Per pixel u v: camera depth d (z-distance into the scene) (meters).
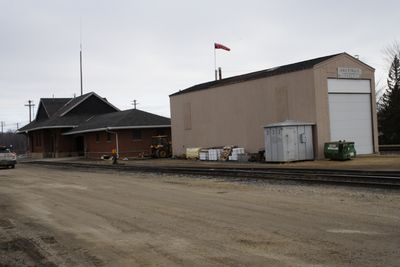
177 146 42.59
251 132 33.75
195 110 39.91
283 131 27.89
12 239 9.45
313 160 28.42
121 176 23.69
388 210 10.59
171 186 17.75
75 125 52.75
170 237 8.81
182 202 13.24
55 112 59.44
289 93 30.44
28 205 14.19
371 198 12.47
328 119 29.08
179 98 42.06
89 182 20.84
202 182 18.78
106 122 45.75
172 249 7.91
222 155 34.09
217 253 7.50
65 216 11.81
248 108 33.94
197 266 6.85
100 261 7.44
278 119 31.42
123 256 7.65
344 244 7.65
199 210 11.69
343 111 30.03
